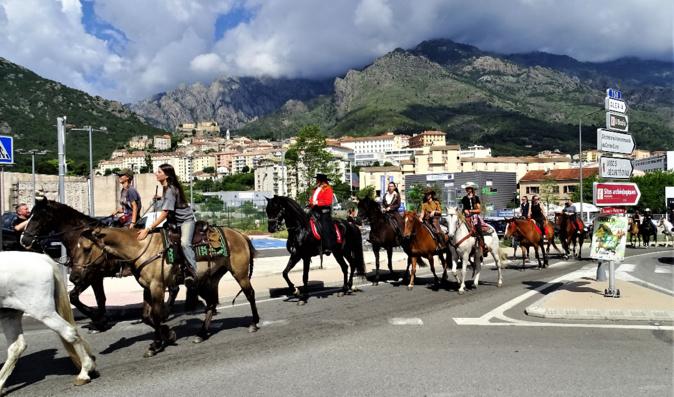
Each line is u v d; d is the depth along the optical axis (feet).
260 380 19.89
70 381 20.30
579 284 42.29
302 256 37.99
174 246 25.54
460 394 18.15
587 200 282.36
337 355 23.25
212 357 23.34
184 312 34.63
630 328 28.43
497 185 337.52
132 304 35.70
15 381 20.39
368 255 74.84
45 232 26.02
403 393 18.29
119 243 24.58
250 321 31.42
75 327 20.33
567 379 19.66
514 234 60.29
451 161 467.52
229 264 28.40
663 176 246.88
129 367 21.99
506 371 20.71
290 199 37.22
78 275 26.02
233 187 508.12
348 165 506.89
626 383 19.20
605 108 36.40
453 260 44.06
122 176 34.65
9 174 131.13
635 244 109.50
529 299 38.06
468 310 33.94
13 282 19.07
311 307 35.91
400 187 450.30
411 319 31.09
